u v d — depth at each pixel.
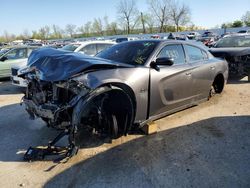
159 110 4.33
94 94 3.28
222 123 4.84
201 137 4.23
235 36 9.87
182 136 4.27
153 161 3.49
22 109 5.93
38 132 4.51
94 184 3.01
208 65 5.53
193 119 5.05
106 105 3.65
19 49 10.07
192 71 4.95
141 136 4.27
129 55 4.45
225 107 5.80
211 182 3.02
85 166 3.38
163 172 3.23
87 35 63.00
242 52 8.30
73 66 3.41
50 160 3.54
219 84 6.56
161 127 4.65
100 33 61.69
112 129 3.72
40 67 3.72
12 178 3.15
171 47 4.70
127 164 3.42
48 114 3.42
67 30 65.44
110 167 3.36
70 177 3.15
